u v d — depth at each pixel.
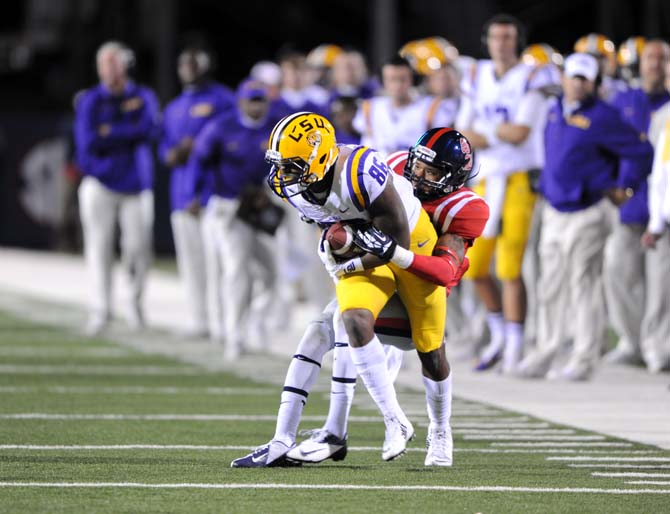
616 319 41.69
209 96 49.38
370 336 23.73
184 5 125.44
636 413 31.92
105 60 48.41
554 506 21.67
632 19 99.56
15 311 58.25
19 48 132.50
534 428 29.77
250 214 42.16
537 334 44.25
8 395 33.81
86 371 39.00
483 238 38.62
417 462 25.66
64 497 21.84
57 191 96.50
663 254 39.81
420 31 112.62
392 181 23.38
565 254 37.78
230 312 42.88
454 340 45.06
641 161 36.47
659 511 21.39
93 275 49.44
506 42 38.66
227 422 30.02
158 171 92.69
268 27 128.00
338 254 23.45
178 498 21.84
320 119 23.00
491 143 38.50
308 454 24.64
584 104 36.97
